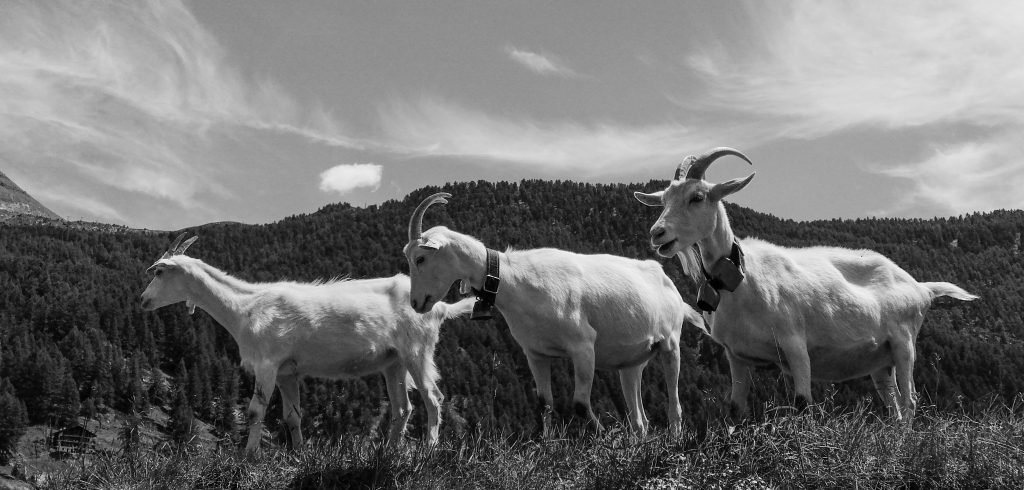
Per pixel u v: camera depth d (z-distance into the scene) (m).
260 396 10.37
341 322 10.79
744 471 6.57
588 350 8.85
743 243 8.58
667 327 9.98
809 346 8.47
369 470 7.43
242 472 7.78
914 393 8.84
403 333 10.98
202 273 11.00
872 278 9.05
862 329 8.62
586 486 6.78
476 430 7.87
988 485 6.39
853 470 6.49
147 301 10.97
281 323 10.69
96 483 7.69
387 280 11.33
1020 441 6.78
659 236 7.86
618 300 9.25
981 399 7.59
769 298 8.18
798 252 9.04
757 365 8.52
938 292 9.45
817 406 7.32
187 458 8.08
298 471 7.66
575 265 9.20
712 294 8.20
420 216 8.84
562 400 8.91
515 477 7.04
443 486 7.08
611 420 8.71
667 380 10.05
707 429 7.04
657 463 6.86
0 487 7.41
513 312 8.81
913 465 6.57
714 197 7.98
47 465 7.92
